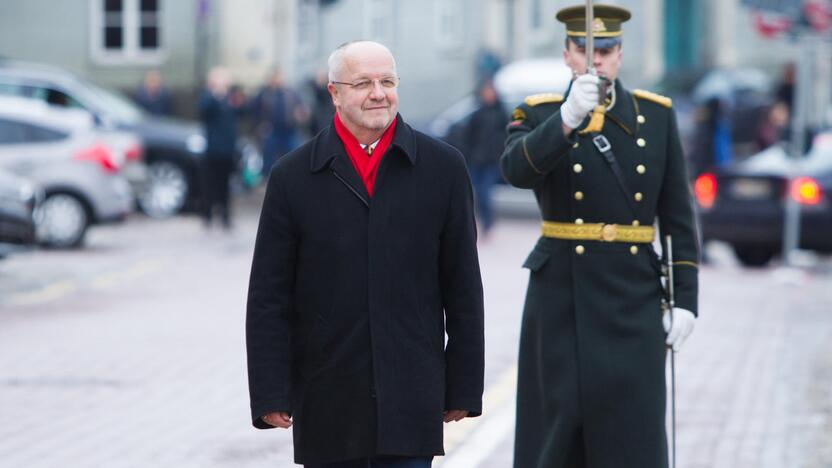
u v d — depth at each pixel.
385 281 11.37
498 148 44.72
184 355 24.91
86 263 38.84
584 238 13.16
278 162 11.58
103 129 49.09
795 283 35.06
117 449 18.20
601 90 12.61
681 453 17.69
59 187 42.88
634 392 12.99
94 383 22.44
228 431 19.23
